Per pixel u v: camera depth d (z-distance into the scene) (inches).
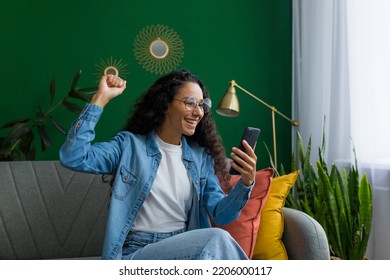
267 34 115.6
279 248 61.5
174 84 56.2
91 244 73.0
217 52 113.4
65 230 72.4
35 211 71.9
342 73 94.2
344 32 94.0
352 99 88.0
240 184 53.3
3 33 104.5
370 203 74.9
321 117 99.5
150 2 110.9
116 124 108.8
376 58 84.1
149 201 54.1
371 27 84.8
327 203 77.3
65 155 48.2
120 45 109.3
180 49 111.7
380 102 83.9
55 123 95.2
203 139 62.0
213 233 46.3
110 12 109.2
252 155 52.9
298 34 110.4
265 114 115.0
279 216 63.6
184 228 55.7
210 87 112.7
